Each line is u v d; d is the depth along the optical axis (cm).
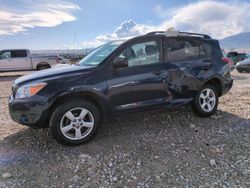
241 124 504
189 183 305
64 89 392
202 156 371
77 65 475
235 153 379
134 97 447
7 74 1977
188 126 495
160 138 439
